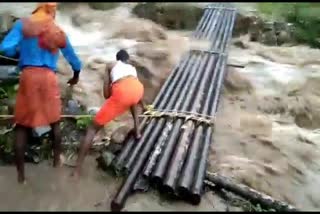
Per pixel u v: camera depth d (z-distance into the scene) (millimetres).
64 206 4359
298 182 5297
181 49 9211
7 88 5953
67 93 6328
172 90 6777
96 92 6641
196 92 6781
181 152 5043
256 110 7348
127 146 5191
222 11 11969
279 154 5848
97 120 4867
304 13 12016
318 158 5926
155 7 12188
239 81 8141
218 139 5984
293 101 7633
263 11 12570
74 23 11219
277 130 6590
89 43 9438
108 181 4820
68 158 5168
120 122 5906
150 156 5012
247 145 5945
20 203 4355
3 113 5535
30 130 5051
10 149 5074
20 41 4453
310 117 7434
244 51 10484
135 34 10188
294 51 10602
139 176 4734
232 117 6832
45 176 4812
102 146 5375
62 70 7051
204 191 4770
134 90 4918
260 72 8820
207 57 8500
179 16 12117
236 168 5273
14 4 10805
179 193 4539
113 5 12633
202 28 10617
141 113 6012
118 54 5125
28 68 4461
